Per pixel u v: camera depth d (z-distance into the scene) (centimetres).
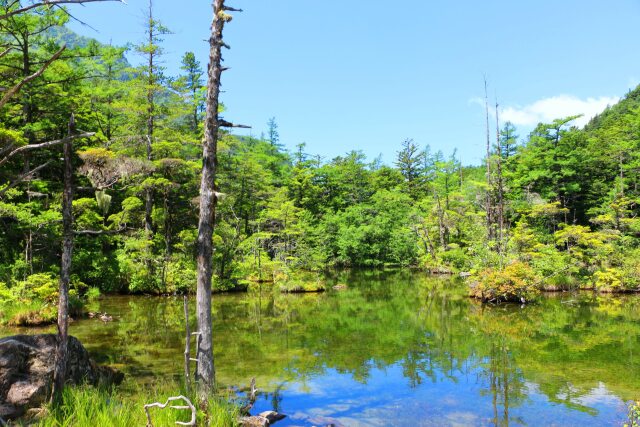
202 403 663
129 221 2722
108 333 1426
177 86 2869
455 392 941
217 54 812
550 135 4138
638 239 3033
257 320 1762
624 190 3856
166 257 2498
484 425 774
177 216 2828
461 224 4294
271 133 6425
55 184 1870
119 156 1446
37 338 775
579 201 4169
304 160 5791
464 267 3875
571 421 790
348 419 794
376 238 4800
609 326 1644
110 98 2902
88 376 807
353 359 1191
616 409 847
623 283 2573
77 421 584
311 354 1241
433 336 1475
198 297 791
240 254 3359
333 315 1881
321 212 5403
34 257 1886
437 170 5900
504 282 2211
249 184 3794
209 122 806
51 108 1872
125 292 2427
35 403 681
